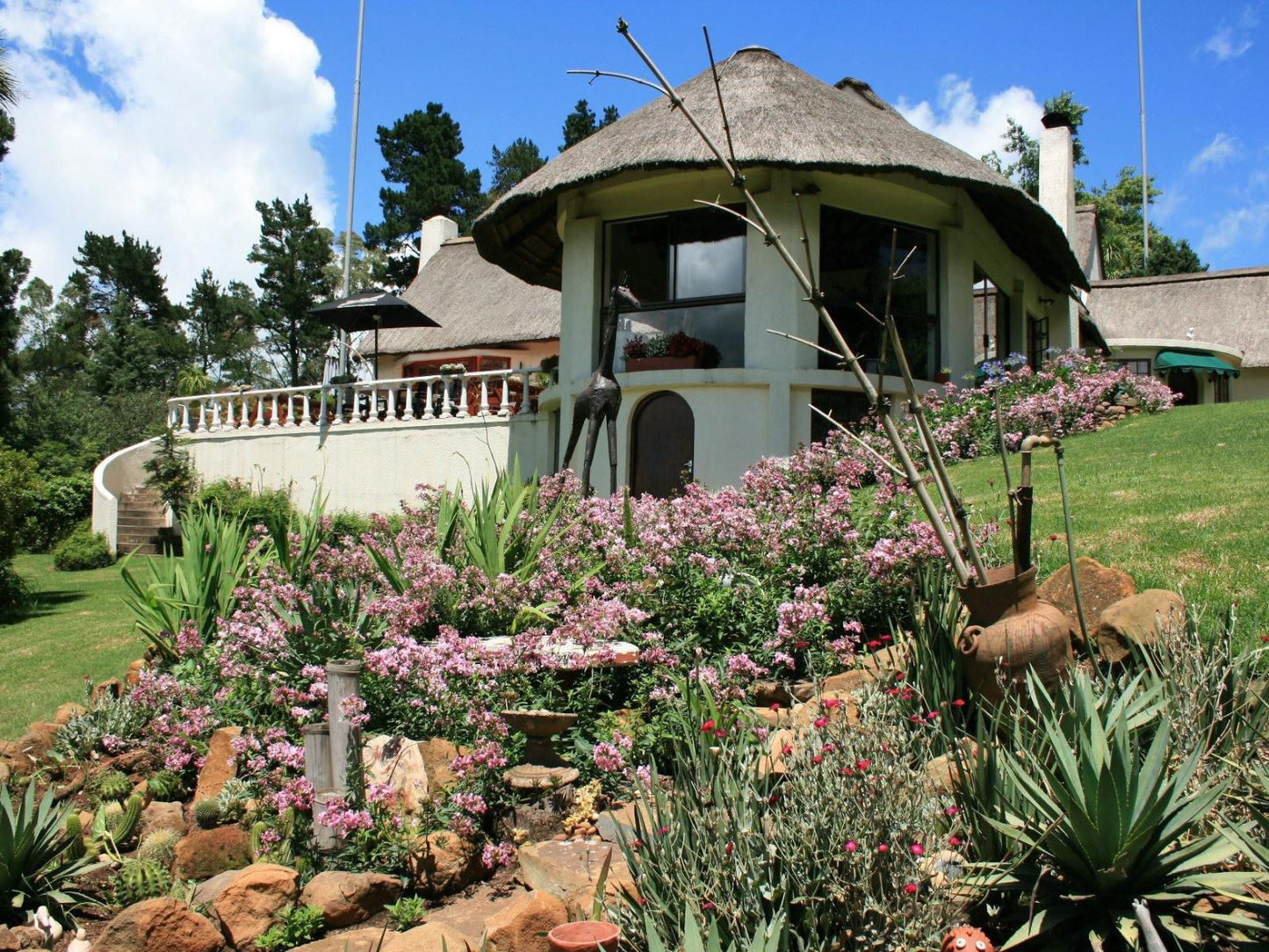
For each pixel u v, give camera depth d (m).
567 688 5.83
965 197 15.69
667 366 14.20
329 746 5.16
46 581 17.62
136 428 36.84
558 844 4.82
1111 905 3.47
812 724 4.12
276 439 20.97
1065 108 55.91
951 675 4.88
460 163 53.31
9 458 15.08
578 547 7.68
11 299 19.14
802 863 3.45
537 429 17.91
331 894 4.49
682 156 13.00
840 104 15.10
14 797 6.11
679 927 3.46
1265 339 33.84
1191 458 10.52
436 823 4.89
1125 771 3.31
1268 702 4.14
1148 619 5.09
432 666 5.40
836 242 14.48
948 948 3.20
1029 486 4.84
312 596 6.68
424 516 8.81
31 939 4.69
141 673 7.56
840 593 6.27
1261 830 3.59
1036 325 21.77
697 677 5.36
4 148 17.39
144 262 66.38
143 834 5.59
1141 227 61.59
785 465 8.18
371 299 20.84
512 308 27.22
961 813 3.88
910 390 4.78
